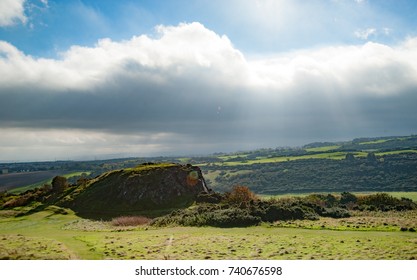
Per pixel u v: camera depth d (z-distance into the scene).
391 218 44.50
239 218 44.16
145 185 78.00
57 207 74.75
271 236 33.56
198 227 43.16
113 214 68.50
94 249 28.14
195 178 83.38
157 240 32.91
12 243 29.11
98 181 86.31
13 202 81.12
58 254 24.89
